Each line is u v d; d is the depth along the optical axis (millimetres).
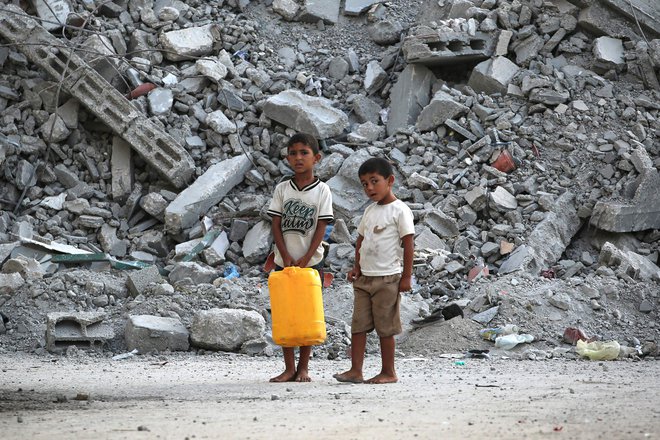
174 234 32812
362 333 16391
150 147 34375
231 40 38719
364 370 20141
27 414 11867
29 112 35781
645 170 31766
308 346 17188
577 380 16828
